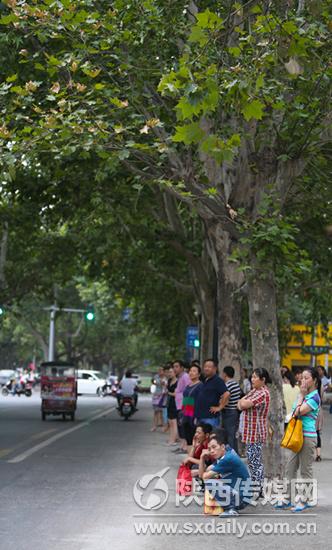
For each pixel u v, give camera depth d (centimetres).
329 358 7781
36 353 13350
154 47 2205
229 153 1355
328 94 1939
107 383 8981
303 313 5934
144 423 4259
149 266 4706
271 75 1912
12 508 1567
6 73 2619
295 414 1645
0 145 1930
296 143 1955
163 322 6000
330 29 1764
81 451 2661
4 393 8625
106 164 2216
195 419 2012
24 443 2900
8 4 1997
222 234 2917
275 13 1848
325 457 2658
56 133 1917
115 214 3634
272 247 1844
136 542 1312
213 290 4006
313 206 2623
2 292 5384
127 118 2206
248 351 5469
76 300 9794
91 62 2205
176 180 2189
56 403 4303
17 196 3584
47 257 4881
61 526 1409
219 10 2255
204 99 1387
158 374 3656
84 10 2148
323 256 3434
